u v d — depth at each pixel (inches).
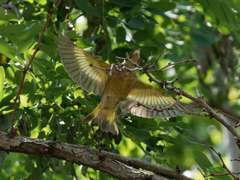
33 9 428.1
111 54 383.9
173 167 348.8
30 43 319.6
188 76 685.3
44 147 285.9
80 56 294.7
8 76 331.0
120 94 322.0
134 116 369.7
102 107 320.5
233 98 737.6
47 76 332.2
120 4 394.6
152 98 359.9
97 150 305.0
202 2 418.0
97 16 375.2
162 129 371.2
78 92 356.8
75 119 366.0
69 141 369.1
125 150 524.1
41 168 363.3
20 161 464.1
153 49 410.6
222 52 648.4
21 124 355.9
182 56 554.9
